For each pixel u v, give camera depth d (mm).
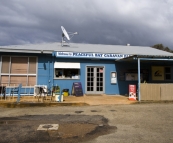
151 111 8641
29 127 6004
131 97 11539
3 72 12844
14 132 5512
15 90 12164
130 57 11844
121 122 6750
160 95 11430
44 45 16219
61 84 13734
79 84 13602
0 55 12812
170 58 12328
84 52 13930
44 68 13438
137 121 6902
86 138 5098
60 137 5145
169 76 15523
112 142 4812
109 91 14461
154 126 6281
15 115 7750
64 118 7227
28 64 13195
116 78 14641
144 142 4832
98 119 7117
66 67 13531
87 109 9086
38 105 9773
